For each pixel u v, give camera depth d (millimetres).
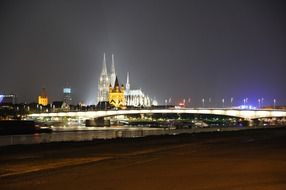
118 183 33219
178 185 32250
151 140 103938
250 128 188250
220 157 55875
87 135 132250
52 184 32688
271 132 145875
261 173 38938
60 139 114625
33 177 36719
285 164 46719
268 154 60125
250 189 30328
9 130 167375
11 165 47594
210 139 105562
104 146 83812
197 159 53250
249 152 63969
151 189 30438
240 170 41250
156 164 47469
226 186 31688
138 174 38531
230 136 119938
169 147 78562
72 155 62094
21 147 80250
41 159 55438
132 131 149625
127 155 61219
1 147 80000
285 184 32469
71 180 34781
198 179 35312
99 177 36594
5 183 33406
